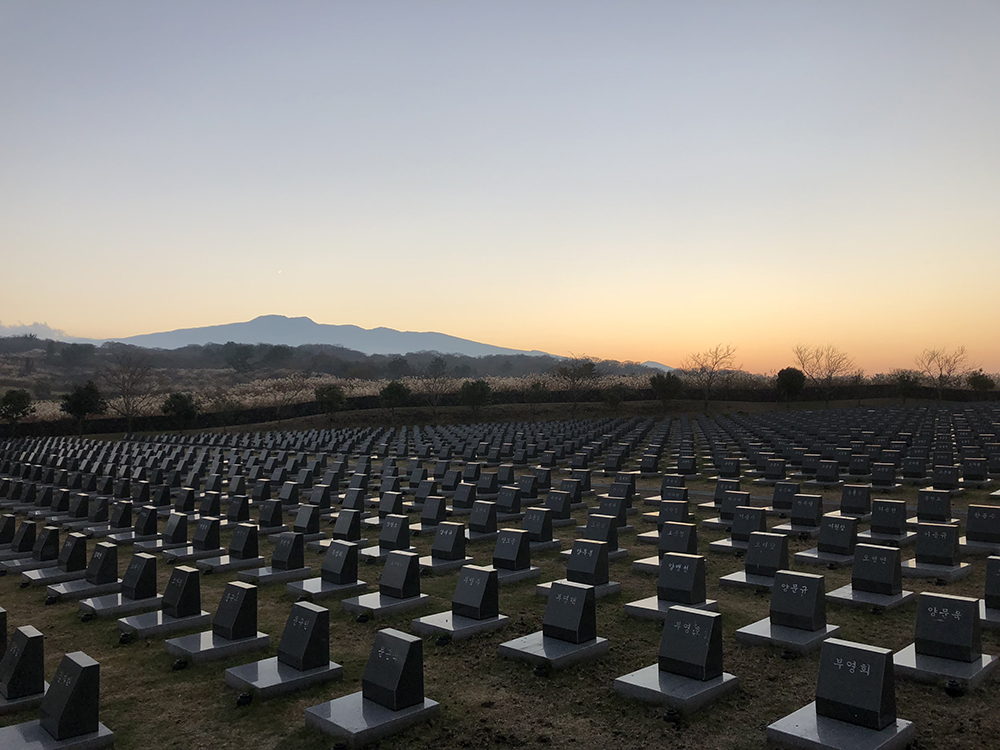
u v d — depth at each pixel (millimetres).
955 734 8406
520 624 12875
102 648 12359
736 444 42406
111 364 179625
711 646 9758
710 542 19172
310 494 29891
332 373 164375
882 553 13484
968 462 26703
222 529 22641
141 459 39125
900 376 83125
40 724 9039
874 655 8430
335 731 8797
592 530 18625
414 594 14438
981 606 12227
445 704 9703
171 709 9797
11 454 46281
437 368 132625
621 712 9305
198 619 13195
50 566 18172
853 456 30062
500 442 43969
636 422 64062
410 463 41875
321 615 10727
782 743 8234
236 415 76250
